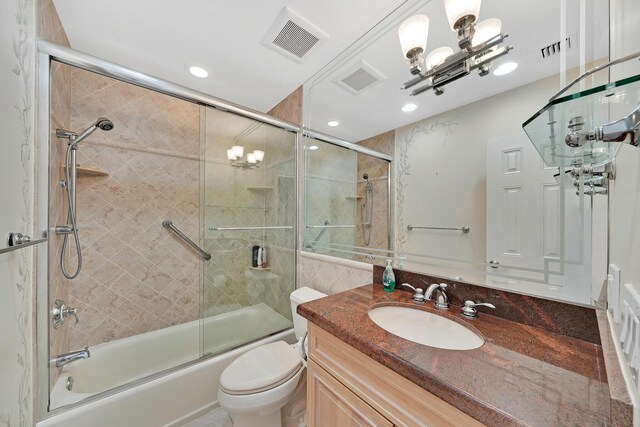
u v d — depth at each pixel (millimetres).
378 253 1271
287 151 1944
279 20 1180
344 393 746
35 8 912
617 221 494
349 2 1088
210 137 1826
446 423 513
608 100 375
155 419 1226
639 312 324
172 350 1766
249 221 2049
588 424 398
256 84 1748
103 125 1313
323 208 1638
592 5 673
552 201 745
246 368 1201
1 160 672
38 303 956
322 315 832
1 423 680
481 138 910
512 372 534
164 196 1851
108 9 1102
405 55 1077
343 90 1459
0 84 671
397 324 927
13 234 696
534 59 789
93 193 1576
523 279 795
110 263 1634
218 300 1891
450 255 983
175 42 1322
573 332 690
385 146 1257
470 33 879
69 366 1314
